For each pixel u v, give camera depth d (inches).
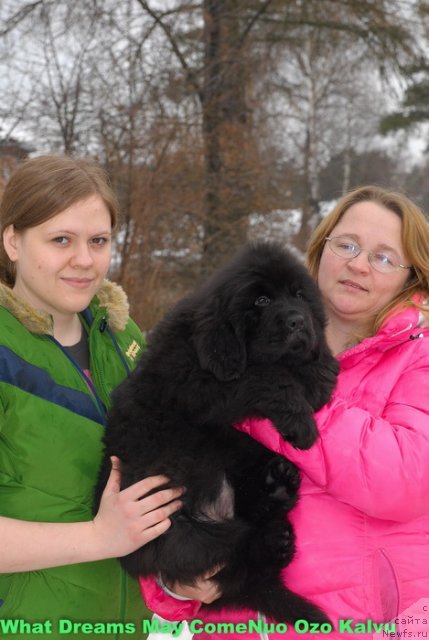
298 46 587.5
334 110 1091.3
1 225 97.5
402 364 96.7
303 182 794.8
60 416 91.1
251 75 539.5
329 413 90.9
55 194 91.6
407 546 89.7
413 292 107.4
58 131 425.7
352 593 89.4
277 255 103.5
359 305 109.9
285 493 97.7
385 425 88.4
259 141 547.2
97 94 435.2
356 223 110.6
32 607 88.7
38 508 88.7
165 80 459.8
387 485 83.9
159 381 96.6
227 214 477.1
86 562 92.7
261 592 94.6
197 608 98.2
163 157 421.4
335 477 86.4
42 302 98.0
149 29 463.2
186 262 463.8
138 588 101.8
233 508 98.8
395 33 556.1
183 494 94.0
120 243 397.1
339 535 91.7
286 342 93.3
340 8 553.0
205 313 97.3
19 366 88.5
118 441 95.8
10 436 87.3
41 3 431.5
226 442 98.0
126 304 111.1
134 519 85.7
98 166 102.4
